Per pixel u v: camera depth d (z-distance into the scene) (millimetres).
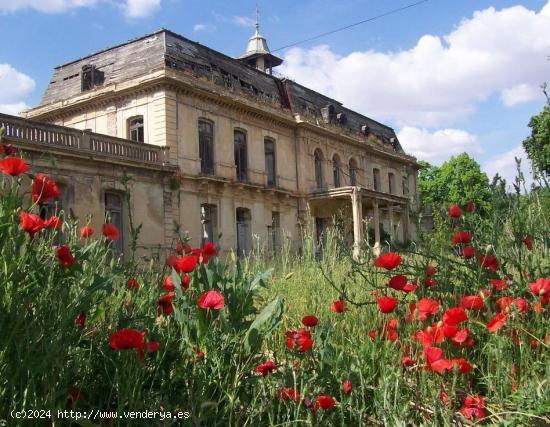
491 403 2547
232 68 29141
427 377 2586
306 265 6238
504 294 3219
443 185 50562
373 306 3689
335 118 36312
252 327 2463
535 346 2859
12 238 2193
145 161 20922
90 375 2504
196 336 2590
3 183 2369
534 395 2365
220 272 2717
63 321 2191
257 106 27641
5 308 2023
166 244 21469
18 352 1964
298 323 3947
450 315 2414
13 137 16375
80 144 18609
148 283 3479
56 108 25344
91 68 25297
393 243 3814
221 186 24938
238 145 27094
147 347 2365
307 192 30938
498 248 3467
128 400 2246
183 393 2477
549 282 2857
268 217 28156
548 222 3814
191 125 23844
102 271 3084
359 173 36688
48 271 2283
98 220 18922
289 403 2490
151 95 23000
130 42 25938
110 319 2783
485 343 2881
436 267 3441
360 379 2615
